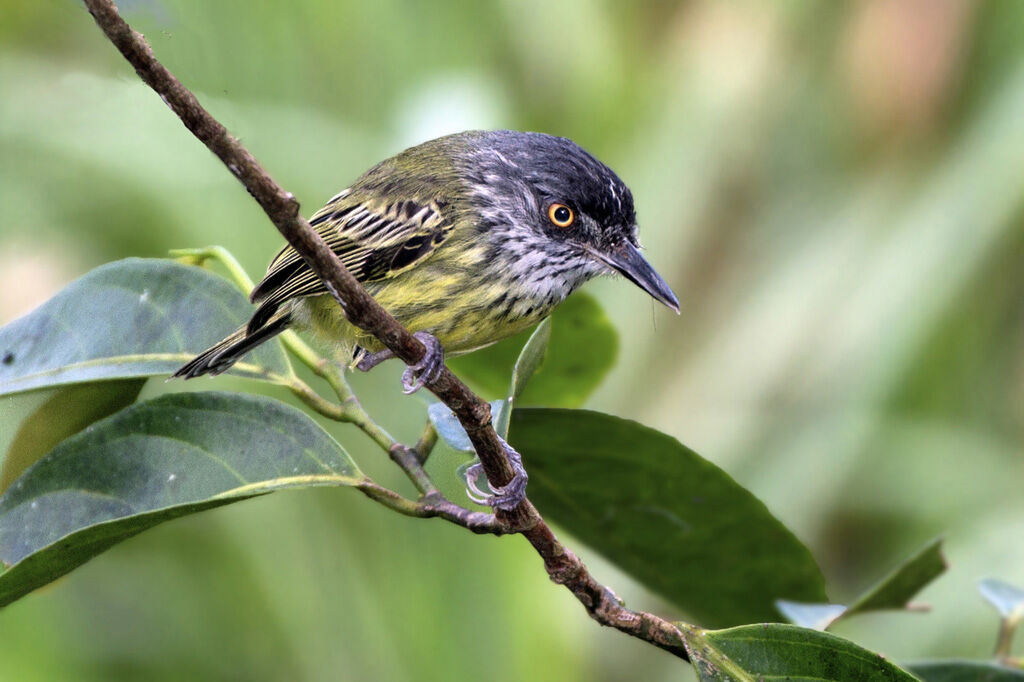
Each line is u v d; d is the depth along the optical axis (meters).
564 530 7.27
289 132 11.09
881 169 12.52
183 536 10.68
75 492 5.88
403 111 11.42
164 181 10.84
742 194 12.49
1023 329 13.05
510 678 9.84
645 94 12.62
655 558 7.12
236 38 10.71
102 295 6.50
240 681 10.48
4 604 5.43
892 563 11.75
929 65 12.25
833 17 12.61
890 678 5.46
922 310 11.89
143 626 10.67
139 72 4.36
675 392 12.08
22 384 6.22
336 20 11.34
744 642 5.64
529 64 12.28
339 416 6.14
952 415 12.02
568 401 8.09
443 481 9.59
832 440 11.74
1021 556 11.33
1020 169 11.83
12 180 10.62
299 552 10.32
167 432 6.00
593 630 10.73
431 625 9.91
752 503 6.59
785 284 12.21
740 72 12.58
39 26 10.19
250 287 6.67
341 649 10.14
